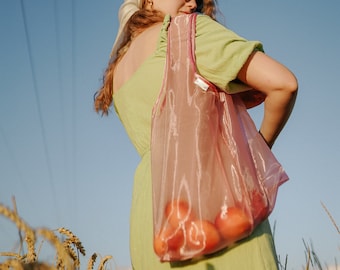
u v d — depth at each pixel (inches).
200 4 92.7
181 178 63.6
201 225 61.4
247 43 66.0
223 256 61.9
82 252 85.6
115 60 84.1
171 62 68.8
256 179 64.3
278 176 66.6
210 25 69.7
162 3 81.9
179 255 61.3
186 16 70.9
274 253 64.3
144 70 73.3
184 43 68.6
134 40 79.9
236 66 64.8
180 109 66.4
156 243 62.7
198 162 63.8
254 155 67.5
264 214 63.0
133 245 69.6
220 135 66.1
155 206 64.3
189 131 65.3
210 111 66.1
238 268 61.5
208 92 66.6
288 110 67.7
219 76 66.1
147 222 67.5
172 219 62.3
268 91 66.4
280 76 65.0
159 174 65.9
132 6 84.8
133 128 74.7
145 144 72.9
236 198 62.5
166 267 63.9
